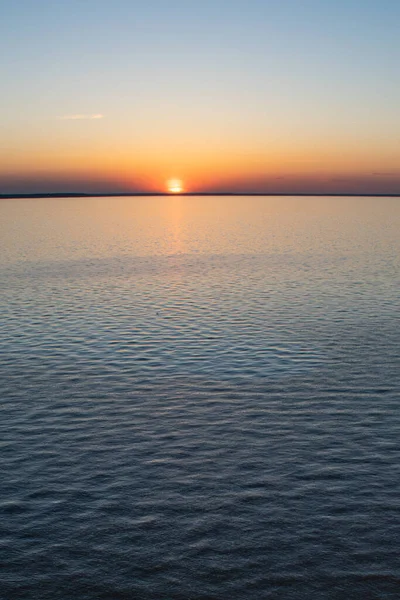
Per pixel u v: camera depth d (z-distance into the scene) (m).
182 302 48.09
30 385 27.23
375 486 17.67
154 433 21.83
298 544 14.97
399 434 21.41
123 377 28.33
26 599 13.22
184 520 16.06
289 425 22.42
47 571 14.09
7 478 18.41
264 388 26.58
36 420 23.11
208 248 98.94
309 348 33.00
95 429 22.22
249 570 14.05
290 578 13.78
